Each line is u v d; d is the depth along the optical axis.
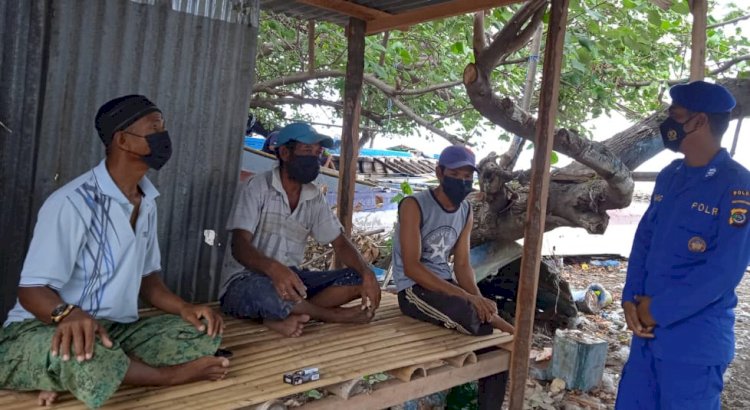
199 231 3.65
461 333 3.46
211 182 3.64
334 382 2.67
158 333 2.62
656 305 2.83
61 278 2.35
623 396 3.06
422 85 7.51
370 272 3.50
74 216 2.38
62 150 3.10
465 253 3.88
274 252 3.48
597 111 6.41
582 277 8.02
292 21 6.82
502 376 3.50
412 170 10.53
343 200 4.45
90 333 2.21
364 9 4.23
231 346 3.01
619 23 5.64
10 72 2.90
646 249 3.04
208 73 3.52
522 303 3.29
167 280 3.57
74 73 3.08
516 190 4.85
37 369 2.24
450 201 3.72
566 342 4.37
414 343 3.24
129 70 3.24
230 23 3.55
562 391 4.29
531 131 4.27
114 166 2.50
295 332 3.20
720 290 2.65
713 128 2.76
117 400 2.38
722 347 2.77
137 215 2.63
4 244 2.99
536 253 3.26
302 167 3.37
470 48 6.61
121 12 3.17
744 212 2.61
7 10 2.85
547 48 3.13
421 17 4.09
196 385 2.54
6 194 2.96
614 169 4.28
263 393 2.49
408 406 3.50
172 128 3.44
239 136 3.71
